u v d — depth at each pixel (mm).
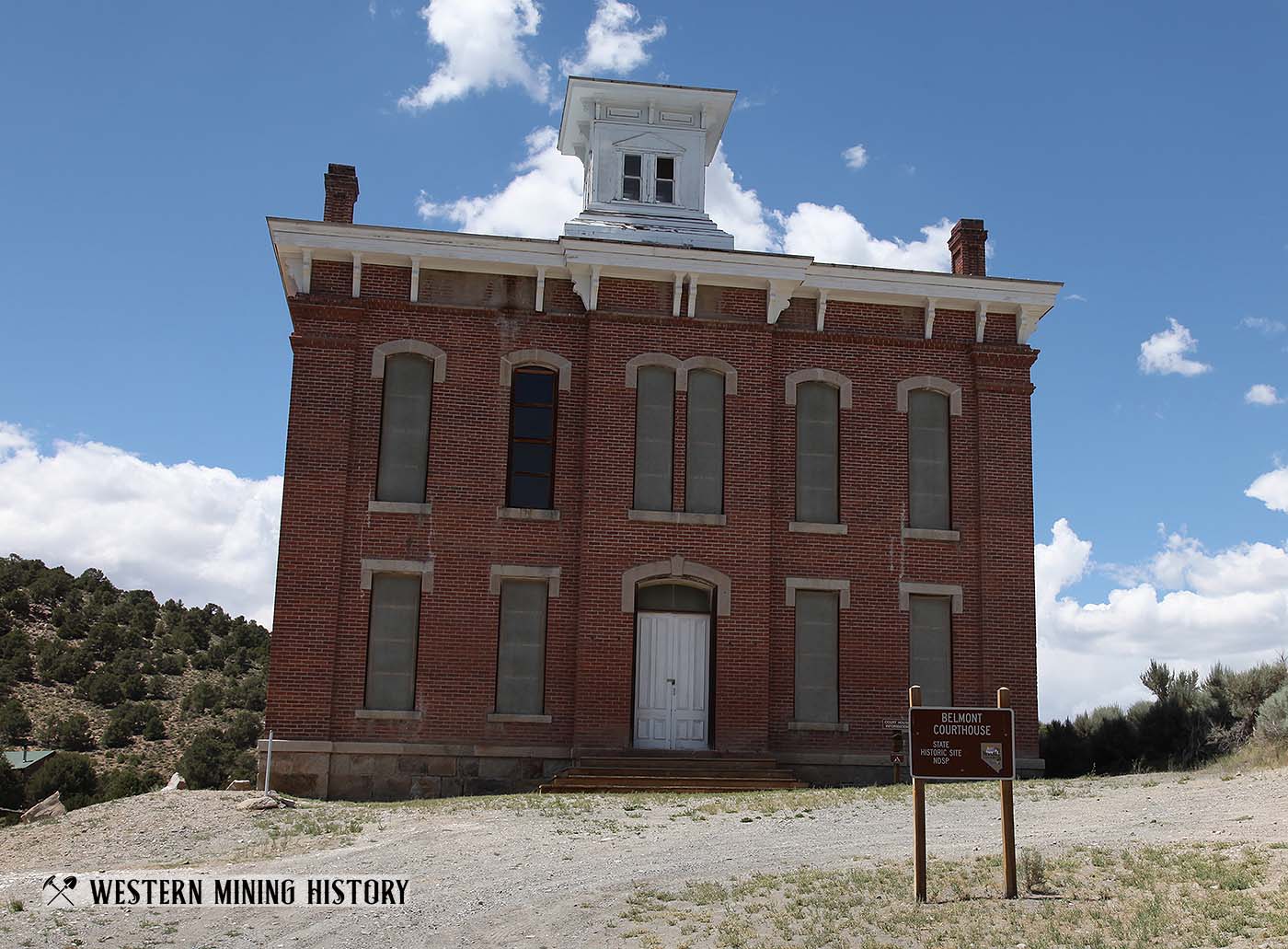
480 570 23906
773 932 10812
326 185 25906
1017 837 14508
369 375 24375
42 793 41219
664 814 17656
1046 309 26281
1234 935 9773
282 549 23375
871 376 25859
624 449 24469
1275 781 16562
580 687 23422
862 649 24750
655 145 28375
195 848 16500
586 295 24906
